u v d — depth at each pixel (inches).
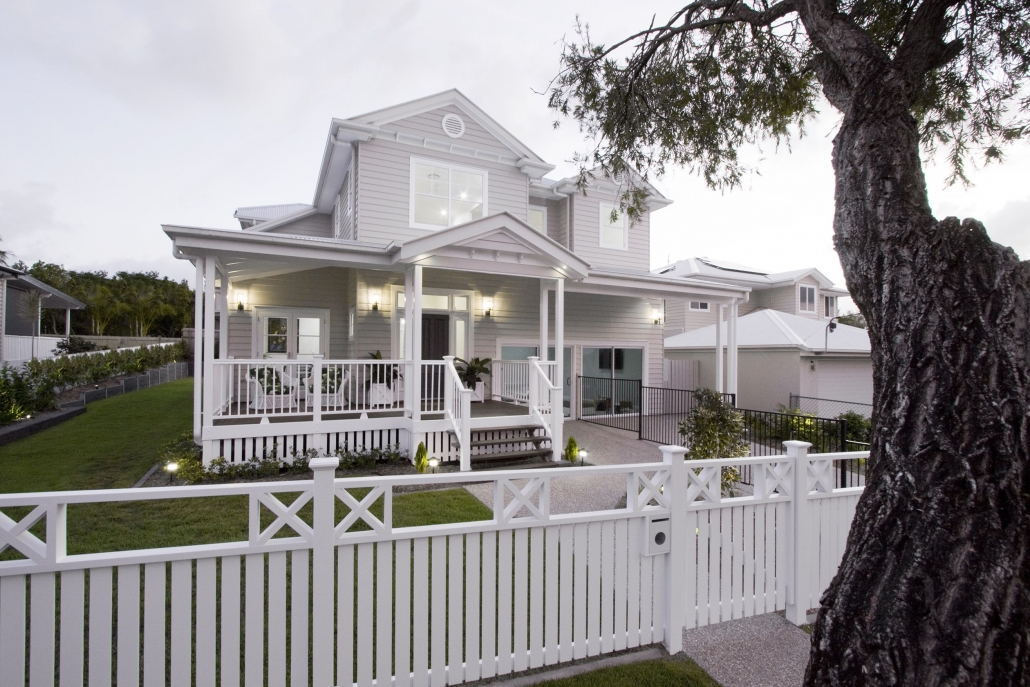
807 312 884.6
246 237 285.6
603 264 555.8
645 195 206.5
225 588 95.6
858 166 84.7
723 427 269.9
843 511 157.2
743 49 177.0
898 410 73.1
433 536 109.0
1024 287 66.9
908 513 69.4
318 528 100.4
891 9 137.3
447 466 315.3
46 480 261.7
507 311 494.3
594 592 124.1
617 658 125.7
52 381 477.4
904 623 66.6
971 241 68.8
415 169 442.3
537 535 119.3
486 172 472.7
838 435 340.5
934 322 69.8
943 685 62.1
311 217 554.3
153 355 884.6
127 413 487.5
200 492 93.4
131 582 90.3
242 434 281.6
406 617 107.2
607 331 557.0
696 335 705.6
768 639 135.8
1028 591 62.2
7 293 729.0
